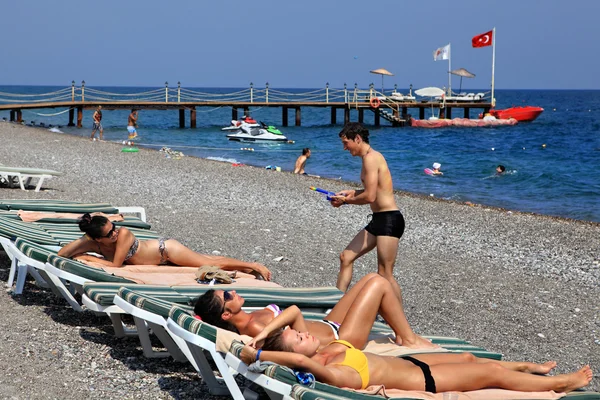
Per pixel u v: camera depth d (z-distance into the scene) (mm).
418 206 15633
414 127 45156
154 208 12852
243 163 25328
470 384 4324
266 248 9938
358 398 3838
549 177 22703
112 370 4949
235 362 3988
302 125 48844
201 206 13430
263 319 4574
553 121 52438
